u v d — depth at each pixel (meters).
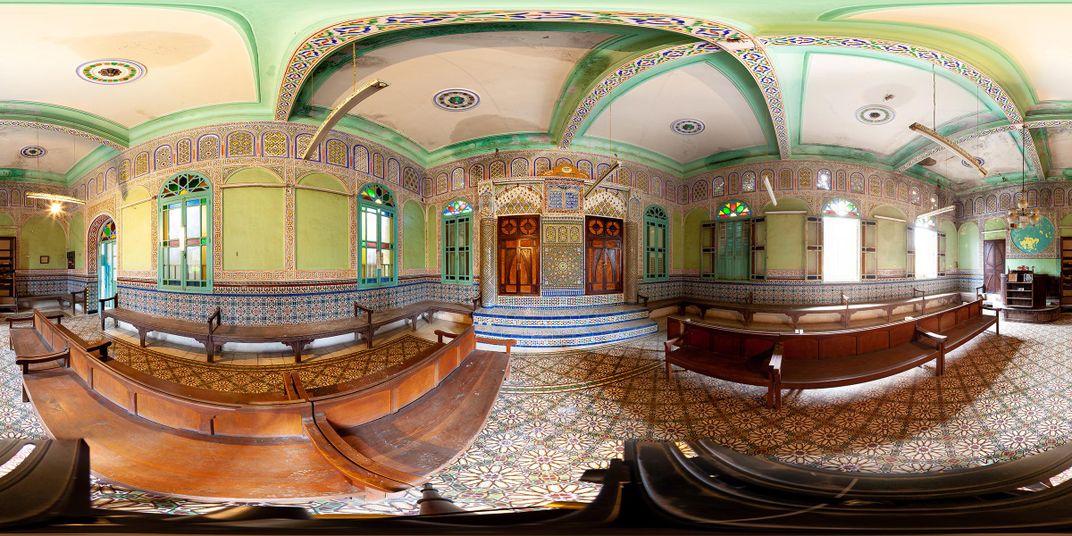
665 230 9.95
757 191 9.28
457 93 6.46
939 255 11.46
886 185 9.84
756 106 6.84
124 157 7.96
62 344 4.58
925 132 5.07
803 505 0.88
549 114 7.32
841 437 3.40
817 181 9.09
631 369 5.47
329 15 4.03
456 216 8.99
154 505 1.72
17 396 4.30
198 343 6.84
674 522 0.76
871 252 9.55
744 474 1.22
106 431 2.91
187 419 2.94
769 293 9.17
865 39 4.50
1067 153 9.27
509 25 4.64
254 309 6.70
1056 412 3.88
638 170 9.36
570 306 8.50
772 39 4.54
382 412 3.24
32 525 0.77
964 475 1.05
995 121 6.82
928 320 5.77
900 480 1.06
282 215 6.83
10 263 10.31
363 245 7.73
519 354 6.33
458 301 8.96
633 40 4.98
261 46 4.83
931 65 5.29
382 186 8.12
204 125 6.87
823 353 4.64
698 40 4.75
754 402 4.22
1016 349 6.41
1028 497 0.87
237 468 2.46
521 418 3.84
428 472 2.40
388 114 7.25
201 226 6.92
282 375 5.23
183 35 4.55
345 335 7.17
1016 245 11.12
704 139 8.58
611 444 3.29
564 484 2.62
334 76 5.84
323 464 2.53
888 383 4.80
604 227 8.90
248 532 0.71
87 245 9.73
